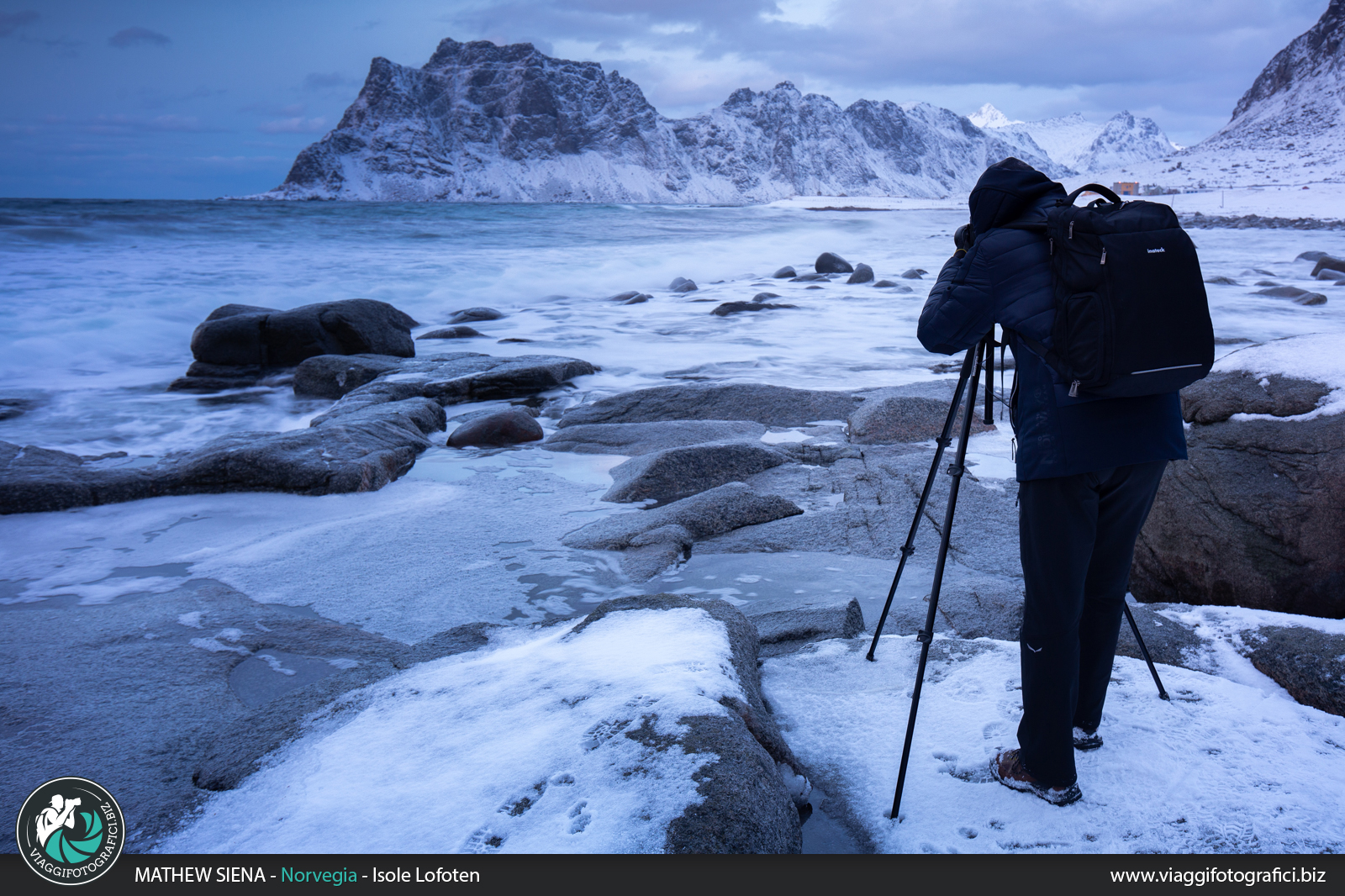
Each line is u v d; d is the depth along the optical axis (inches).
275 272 823.7
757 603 156.3
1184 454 83.2
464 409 363.9
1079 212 79.2
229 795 87.7
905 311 680.4
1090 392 77.5
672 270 1034.1
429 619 154.2
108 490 230.2
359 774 86.6
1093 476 81.7
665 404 333.1
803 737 102.7
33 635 140.8
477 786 81.3
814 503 222.8
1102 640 91.4
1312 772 90.0
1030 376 83.8
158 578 175.9
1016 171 88.1
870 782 93.5
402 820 78.1
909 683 113.2
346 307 451.2
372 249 1123.9
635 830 72.4
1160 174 4736.7
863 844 84.1
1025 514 85.4
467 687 103.4
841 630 133.6
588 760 82.0
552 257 1080.8
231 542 200.5
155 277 761.0
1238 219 1983.3
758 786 77.9
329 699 109.7
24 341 491.2
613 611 124.6
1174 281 76.1
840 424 311.9
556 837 73.0
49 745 104.8
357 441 262.5
